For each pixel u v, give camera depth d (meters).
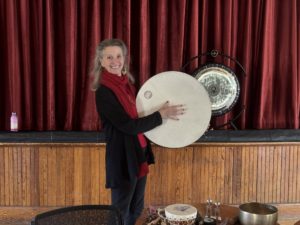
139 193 2.62
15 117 3.56
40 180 3.41
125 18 3.64
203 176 3.50
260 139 3.55
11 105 3.67
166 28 3.71
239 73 3.86
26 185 3.41
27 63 3.63
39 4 3.59
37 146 3.38
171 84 2.67
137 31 3.76
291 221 3.57
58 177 3.42
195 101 2.66
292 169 3.58
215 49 3.76
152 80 2.67
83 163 3.42
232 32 3.79
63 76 3.71
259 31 3.83
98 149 3.42
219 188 3.52
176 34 3.71
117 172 2.43
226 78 3.61
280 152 3.56
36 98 3.71
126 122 2.35
